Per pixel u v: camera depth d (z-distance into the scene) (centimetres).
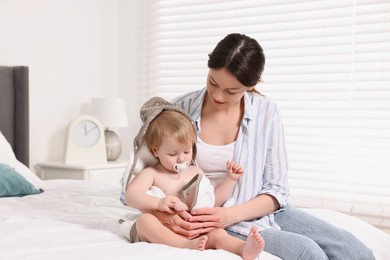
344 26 320
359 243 157
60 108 359
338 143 320
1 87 309
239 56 150
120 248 130
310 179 327
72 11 368
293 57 336
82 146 348
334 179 320
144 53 400
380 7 309
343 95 319
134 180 156
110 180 340
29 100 333
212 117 167
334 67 323
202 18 373
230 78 150
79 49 374
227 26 363
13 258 121
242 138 164
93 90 388
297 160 331
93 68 388
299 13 336
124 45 409
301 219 166
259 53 155
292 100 334
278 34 342
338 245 153
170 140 153
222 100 157
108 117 357
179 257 122
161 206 144
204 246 133
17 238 144
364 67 313
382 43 309
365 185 311
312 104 329
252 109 168
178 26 385
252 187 163
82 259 118
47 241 140
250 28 352
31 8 335
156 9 394
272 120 169
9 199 226
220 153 162
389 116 306
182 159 155
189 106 173
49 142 351
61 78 359
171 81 389
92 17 386
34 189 246
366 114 312
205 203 150
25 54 332
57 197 231
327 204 321
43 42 345
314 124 327
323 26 326
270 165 168
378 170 308
